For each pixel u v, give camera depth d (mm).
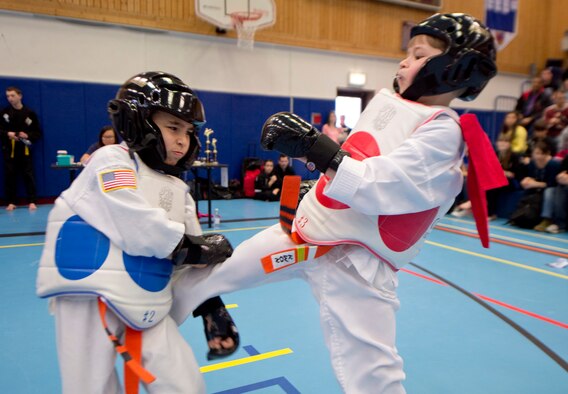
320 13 11039
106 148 1396
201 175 10148
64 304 1353
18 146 7707
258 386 2262
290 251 1406
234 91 10328
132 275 1335
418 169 1264
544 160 6785
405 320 3176
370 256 1410
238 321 3109
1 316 3111
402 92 1467
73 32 8570
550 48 14234
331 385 2283
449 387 2303
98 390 1336
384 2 11750
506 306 3484
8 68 8125
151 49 9336
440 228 6859
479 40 1318
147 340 1379
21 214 7254
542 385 2332
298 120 1319
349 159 1262
